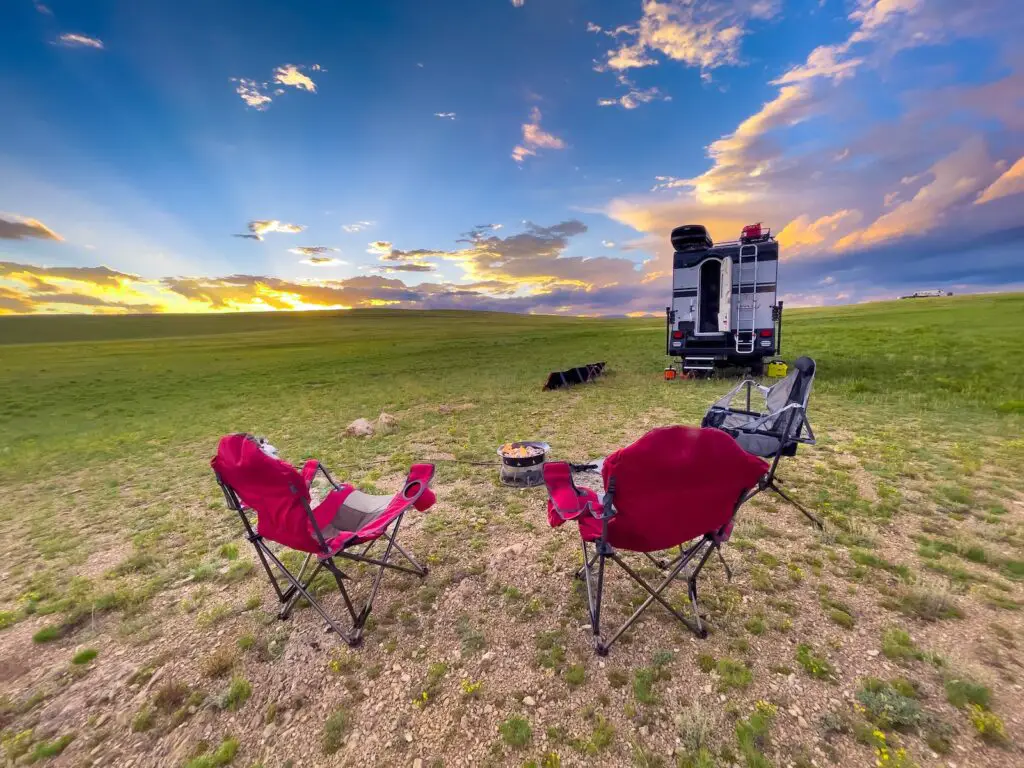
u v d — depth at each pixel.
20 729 2.46
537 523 4.43
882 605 2.91
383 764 2.10
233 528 5.03
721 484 2.35
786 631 2.73
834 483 4.83
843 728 2.08
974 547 3.43
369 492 5.66
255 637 3.05
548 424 8.62
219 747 2.26
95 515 5.91
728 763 1.98
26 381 25.47
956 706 2.15
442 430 8.84
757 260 11.20
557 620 3.00
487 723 2.28
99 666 2.91
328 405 13.45
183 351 41.41
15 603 3.82
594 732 2.18
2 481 8.25
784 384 4.93
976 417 7.18
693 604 2.79
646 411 9.09
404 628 3.03
